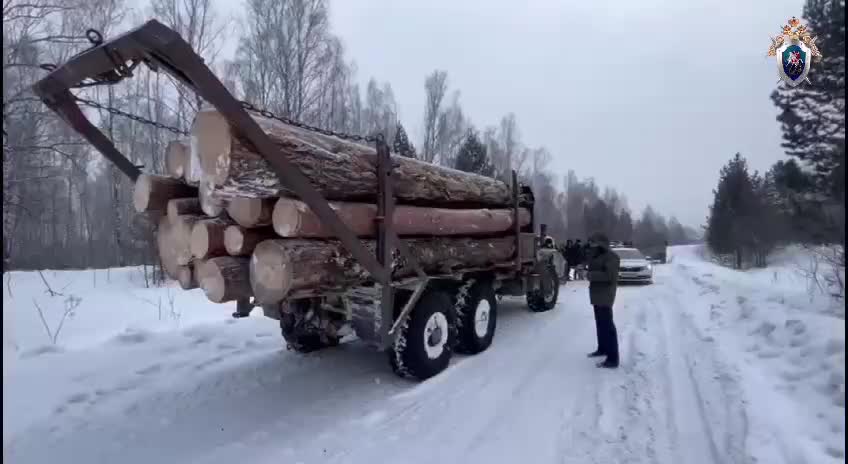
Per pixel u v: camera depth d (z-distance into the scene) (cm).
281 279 363
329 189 400
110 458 339
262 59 1727
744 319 675
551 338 677
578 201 5509
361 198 459
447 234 588
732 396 406
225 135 321
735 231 2820
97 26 1339
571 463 320
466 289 595
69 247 2361
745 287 962
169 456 341
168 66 298
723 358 513
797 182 1533
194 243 396
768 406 370
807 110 1517
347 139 543
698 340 621
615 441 347
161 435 373
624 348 607
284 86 1711
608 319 525
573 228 4909
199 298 919
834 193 1260
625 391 447
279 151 319
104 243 2469
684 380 468
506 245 729
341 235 371
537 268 855
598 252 536
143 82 1795
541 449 340
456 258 579
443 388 468
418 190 520
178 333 658
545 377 496
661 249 3388
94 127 398
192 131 354
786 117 1568
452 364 549
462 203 652
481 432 370
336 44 1983
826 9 1383
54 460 336
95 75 311
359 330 453
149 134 1794
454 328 539
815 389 382
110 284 1034
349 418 400
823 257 793
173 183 436
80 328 669
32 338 602
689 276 1480
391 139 2756
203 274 400
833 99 1412
